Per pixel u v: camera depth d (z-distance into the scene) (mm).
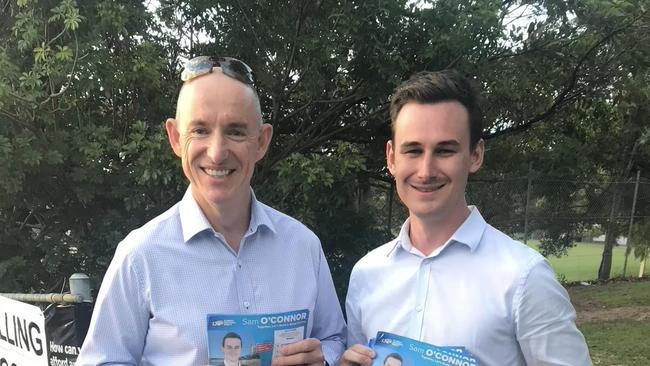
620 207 11102
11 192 4793
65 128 5109
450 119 1629
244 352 1651
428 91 1648
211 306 1736
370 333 1835
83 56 4441
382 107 6434
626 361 5758
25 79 4352
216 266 1780
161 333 1703
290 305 1865
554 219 10156
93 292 4820
